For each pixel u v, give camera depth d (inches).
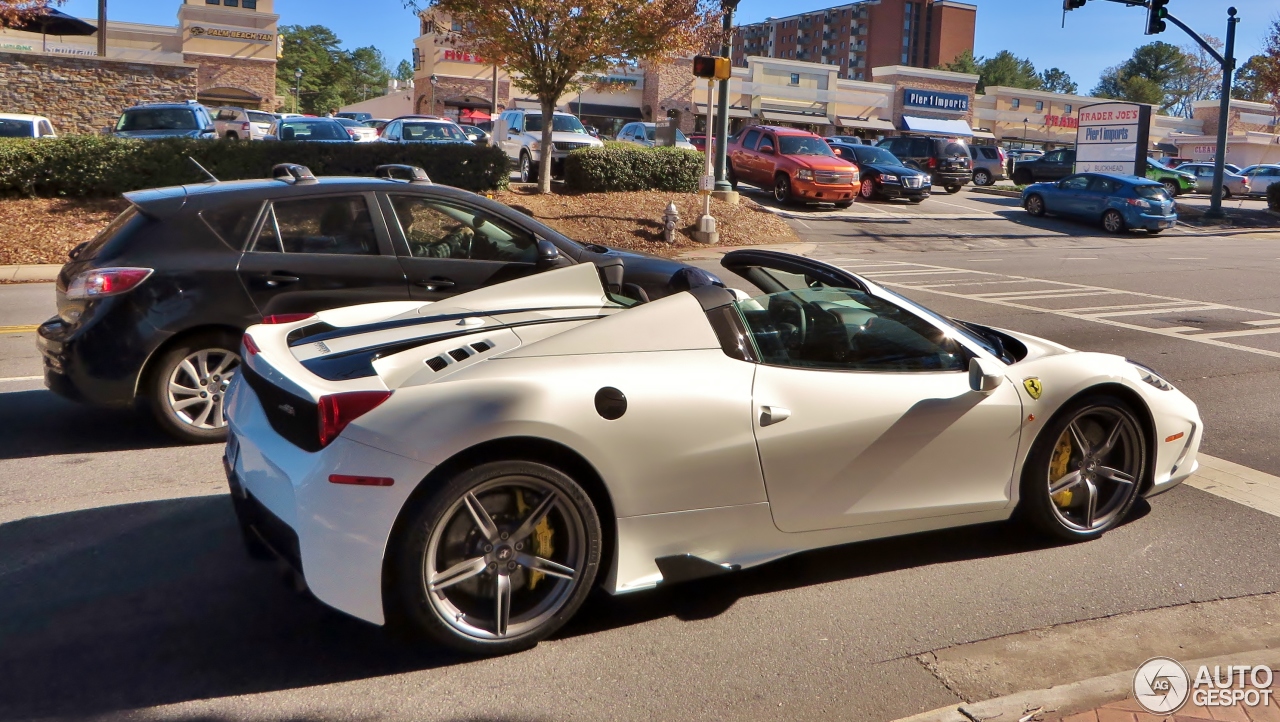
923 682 134.5
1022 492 176.7
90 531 181.8
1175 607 158.4
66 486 206.8
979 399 166.7
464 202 258.8
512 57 757.3
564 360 142.6
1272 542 185.6
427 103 2269.9
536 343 144.6
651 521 144.8
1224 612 156.9
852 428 156.5
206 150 680.4
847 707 128.0
